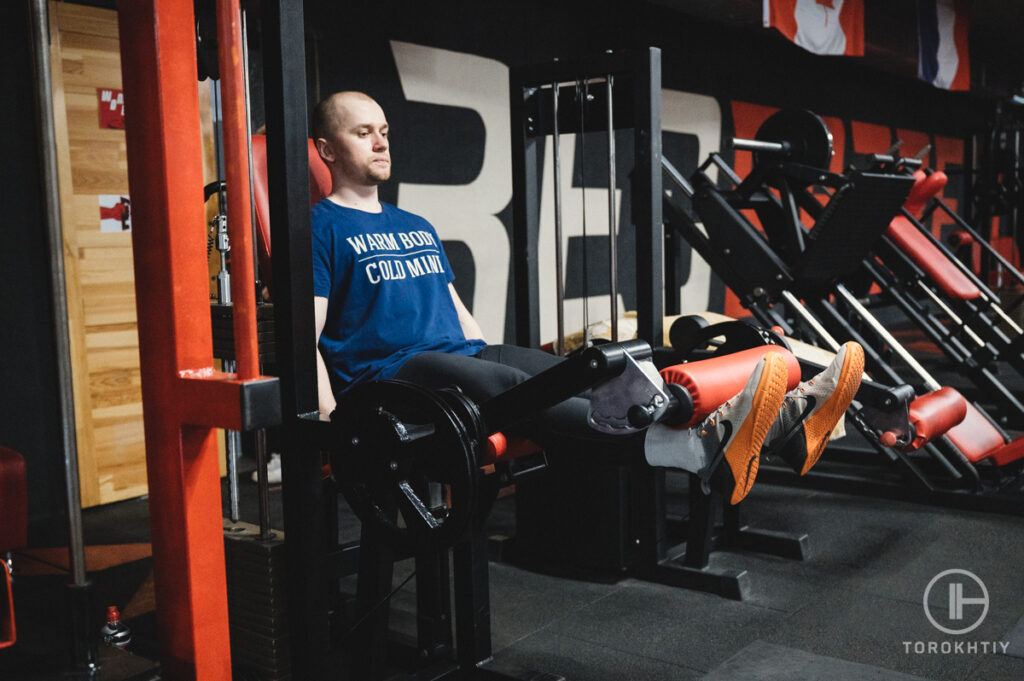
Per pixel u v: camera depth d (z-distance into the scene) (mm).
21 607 2525
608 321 3521
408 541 1648
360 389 1647
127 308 3719
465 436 1566
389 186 4730
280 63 1596
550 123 2781
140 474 3787
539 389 1608
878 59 8500
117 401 3703
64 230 3500
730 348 2361
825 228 3402
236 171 1589
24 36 3387
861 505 3471
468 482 1555
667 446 1857
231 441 2207
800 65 8281
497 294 5418
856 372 2000
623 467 2738
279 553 1994
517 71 2771
